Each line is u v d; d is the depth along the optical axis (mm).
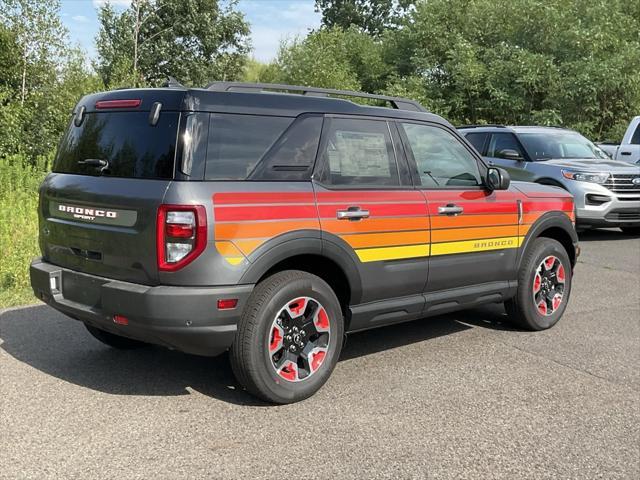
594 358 5113
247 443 3574
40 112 17469
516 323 5887
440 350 5289
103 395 4242
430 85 27250
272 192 3953
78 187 4113
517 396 4309
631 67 21172
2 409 3992
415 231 4703
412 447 3553
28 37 17578
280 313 3990
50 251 4449
